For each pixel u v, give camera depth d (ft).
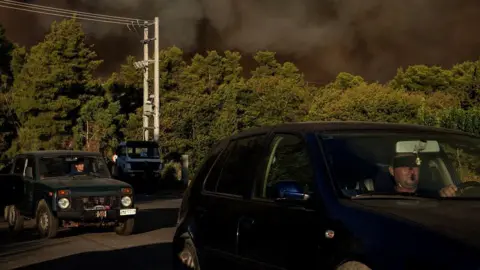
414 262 11.75
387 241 12.37
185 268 20.36
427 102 142.51
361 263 12.70
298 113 164.76
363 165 15.48
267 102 160.86
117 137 174.29
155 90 129.49
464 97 127.34
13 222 46.39
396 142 16.49
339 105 138.41
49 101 165.58
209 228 18.66
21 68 187.21
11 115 171.94
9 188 45.34
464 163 16.93
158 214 59.98
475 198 14.92
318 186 14.62
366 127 16.96
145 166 113.19
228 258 17.44
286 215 15.12
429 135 17.03
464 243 11.48
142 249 37.11
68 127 170.30
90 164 47.26
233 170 18.90
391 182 15.76
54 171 45.73
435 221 12.55
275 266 15.19
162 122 152.35
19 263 32.76
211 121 155.02
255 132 18.88
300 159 16.31
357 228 13.05
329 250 13.47
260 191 16.97
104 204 42.37
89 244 39.63
